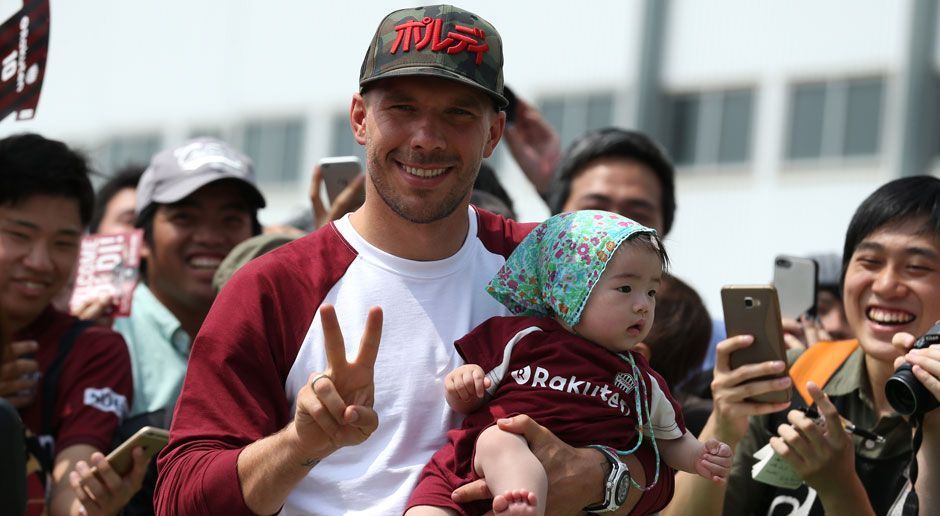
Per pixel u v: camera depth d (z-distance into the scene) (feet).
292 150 92.84
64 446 22.76
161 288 26.99
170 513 16.48
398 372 17.24
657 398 18.06
